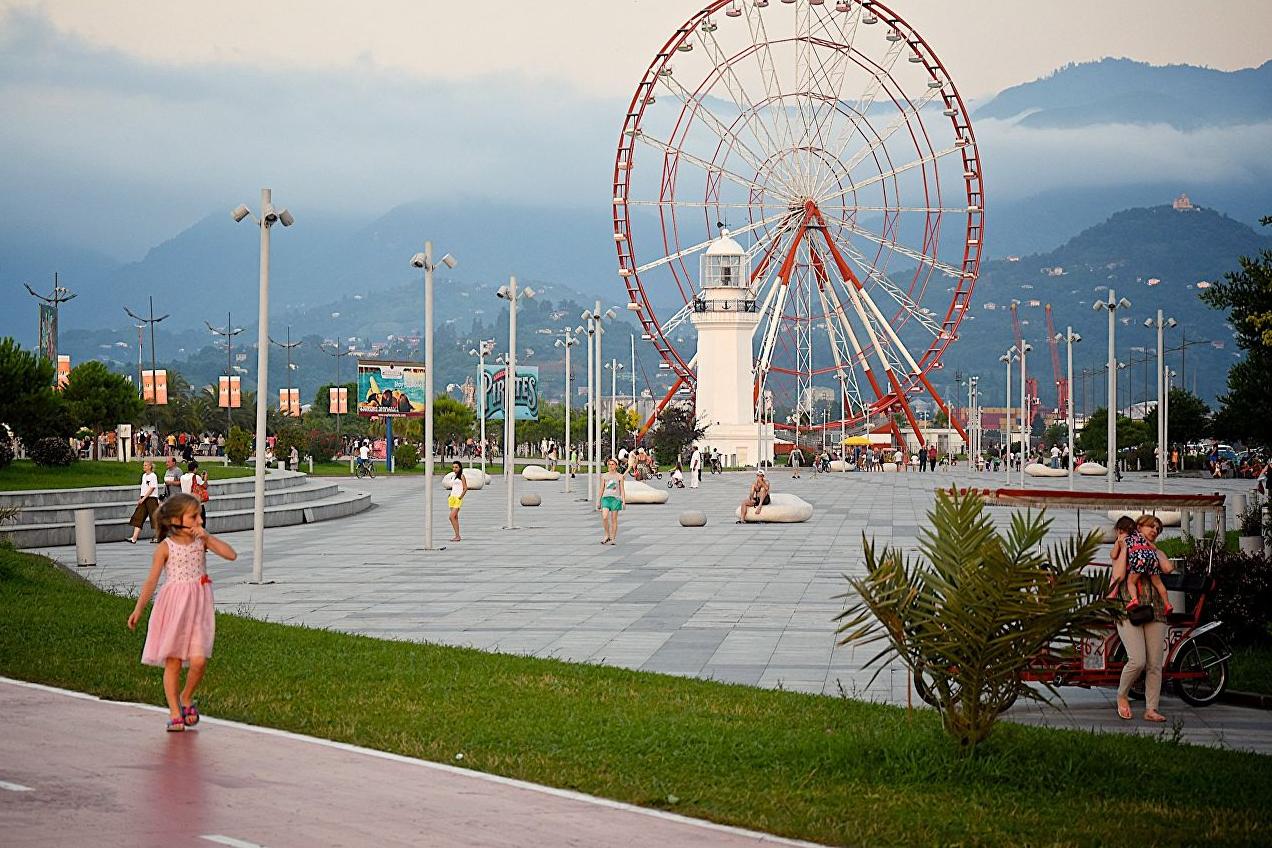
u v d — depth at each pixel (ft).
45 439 198.70
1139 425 508.12
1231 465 364.99
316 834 36.88
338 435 446.60
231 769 44.27
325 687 58.34
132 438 316.81
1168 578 61.00
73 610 79.20
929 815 39.68
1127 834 38.04
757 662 69.51
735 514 201.57
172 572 50.39
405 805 40.19
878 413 412.16
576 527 173.58
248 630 74.84
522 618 85.87
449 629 81.10
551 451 424.46
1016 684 45.32
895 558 46.14
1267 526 102.99
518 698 56.29
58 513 147.95
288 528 174.29
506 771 44.45
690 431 411.75
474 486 291.38
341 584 106.01
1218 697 59.98
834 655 71.67
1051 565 45.06
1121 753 47.14
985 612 43.68
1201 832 38.32
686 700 56.29
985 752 45.68
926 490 286.87
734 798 41.24
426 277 141.49
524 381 347.36
